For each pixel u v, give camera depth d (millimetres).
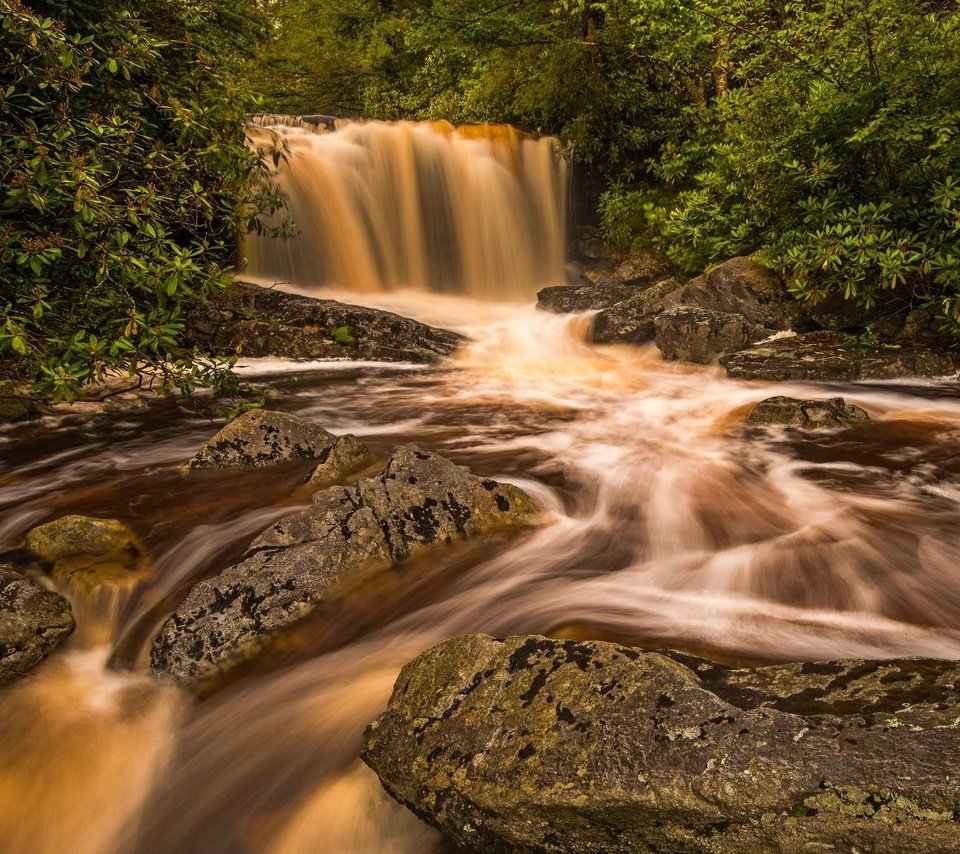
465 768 2555
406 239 14172
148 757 3162
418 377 9359
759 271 9898
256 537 4066
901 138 8312
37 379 5941
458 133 14672
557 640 2873
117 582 4043
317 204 12953
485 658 2891
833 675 2566
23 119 6117
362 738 2932
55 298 6129
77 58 5961
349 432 6941
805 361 8438
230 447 5570
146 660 3680
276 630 3670
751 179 10398
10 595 3721
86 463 5988
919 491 5152
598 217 15922
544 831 2396
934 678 2459
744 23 10188
